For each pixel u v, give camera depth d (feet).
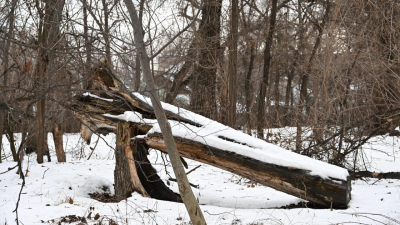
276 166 24.84
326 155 38.40
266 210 24.67
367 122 35.81
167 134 17.16
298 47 71.41
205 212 24.21
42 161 44.93
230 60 54.65
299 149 37.76
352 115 39.73
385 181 33.81
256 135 46.09
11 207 25.35
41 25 29.60
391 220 20.95
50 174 36.22
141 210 24.61
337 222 21.11
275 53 74.49
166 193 29.37
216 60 55.67
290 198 28.55
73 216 22.91
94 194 31.40
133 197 27.78
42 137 44.73
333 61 44.98
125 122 28.04
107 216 23.13
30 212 24.09
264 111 55.83
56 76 23.26
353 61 42.06
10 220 22.44
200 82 55.62
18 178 34.76
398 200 25.25
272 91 84.38
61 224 21.75
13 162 45.75
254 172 25.40
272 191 32.14
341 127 36.86
